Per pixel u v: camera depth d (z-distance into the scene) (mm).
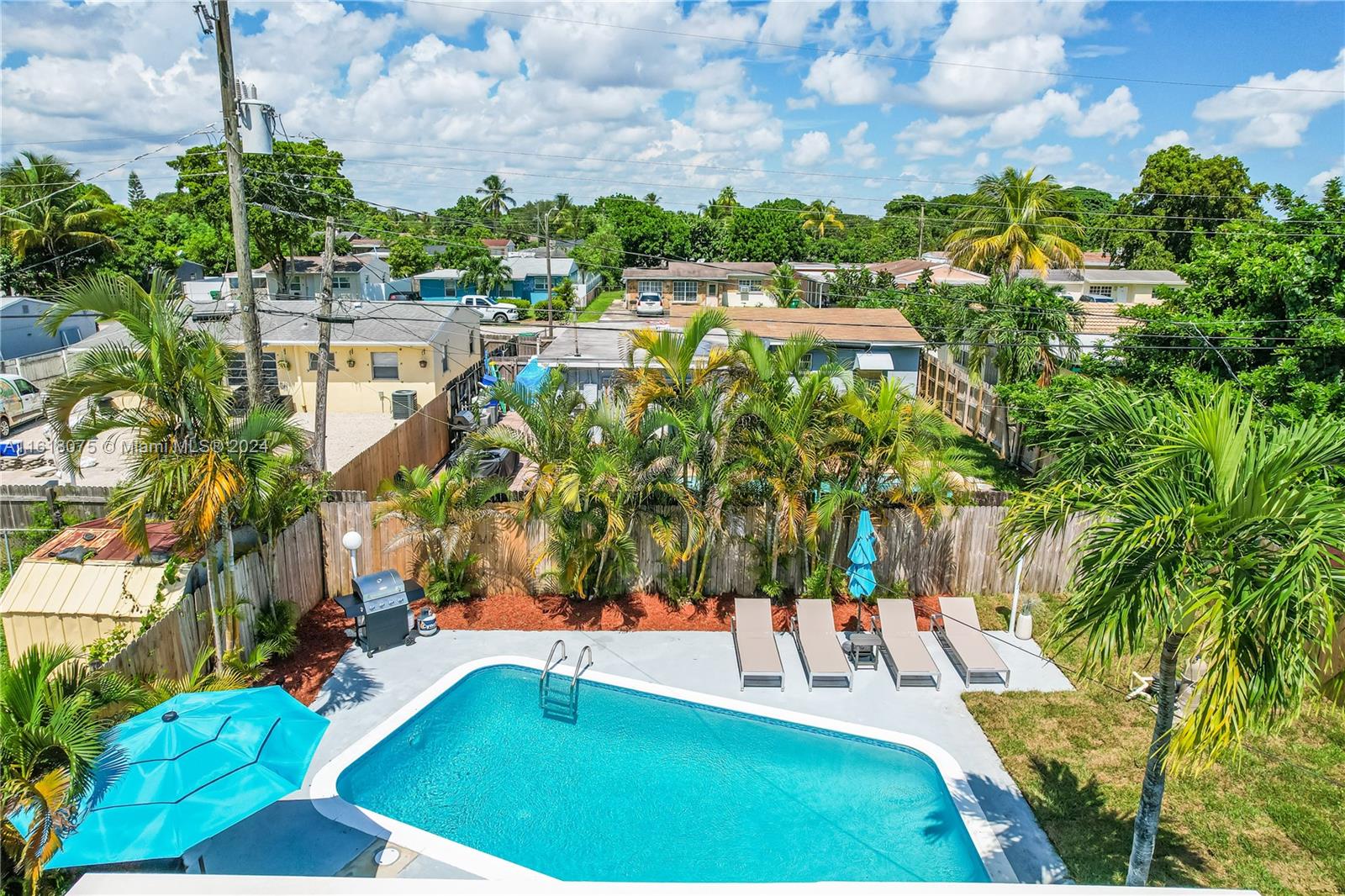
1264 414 14289
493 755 10469
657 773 10180
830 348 14242
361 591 12523
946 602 13312
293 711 8070
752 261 68750
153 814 6551
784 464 13133
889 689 11984
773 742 10875
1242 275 16844
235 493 9766
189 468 9633
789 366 13531
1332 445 6090
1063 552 14898
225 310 26453
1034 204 28969
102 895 4090
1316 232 16062
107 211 41844
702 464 13477
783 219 69062
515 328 42938
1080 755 10414
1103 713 11375
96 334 30219
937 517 13352
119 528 12117
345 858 8414
